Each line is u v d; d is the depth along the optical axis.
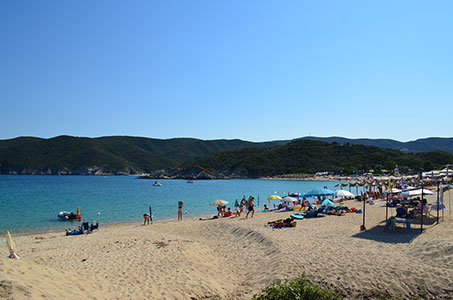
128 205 35.94
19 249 14.12
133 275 9.31
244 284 9.34
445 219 15.00
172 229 18.89
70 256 11.52
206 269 10.48
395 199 20.94
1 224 23.72
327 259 9.78
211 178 147.12
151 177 159.25
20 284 6.10
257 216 22.33
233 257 12.17
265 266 10.34
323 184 87.19
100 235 17.19
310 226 16.20
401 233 12.90
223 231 16.89
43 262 10.62
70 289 7.22
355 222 16.80
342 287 8.04
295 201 25.72
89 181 115.19
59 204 36.84
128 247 12.63
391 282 8.02
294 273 9.00
